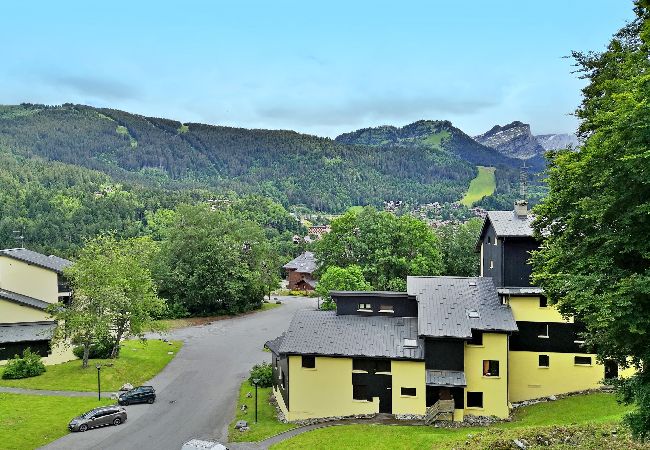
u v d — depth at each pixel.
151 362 61.59
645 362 22.83
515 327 42.75
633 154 21.09
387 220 77.19
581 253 25.56
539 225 32.19
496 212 51.22
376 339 44.91
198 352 67.56
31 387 51.22
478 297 46.69
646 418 22.00
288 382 43.88
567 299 24.88
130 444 38.78
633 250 22.95
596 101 30.67
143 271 63.59
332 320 48.25
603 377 45.09
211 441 38.31
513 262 46.81
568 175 27.03
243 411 46.22
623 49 31.12
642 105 20.67
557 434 30.41
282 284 143.25
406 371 42.91
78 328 54.59
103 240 65.31
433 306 45.59
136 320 61.38
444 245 86.19
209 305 93.81
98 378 48.69
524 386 46.00
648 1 25.05
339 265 77.19
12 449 36.91
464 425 40.88
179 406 47.66
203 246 93.31
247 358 64.56
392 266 74.44
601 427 30.44
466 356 43.22
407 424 41.16
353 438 37.22
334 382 43.62
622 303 20.52
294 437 38.91
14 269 68.50
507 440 30.02
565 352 45.56
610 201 22.77
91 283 56.09
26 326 61.34
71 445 38.31
